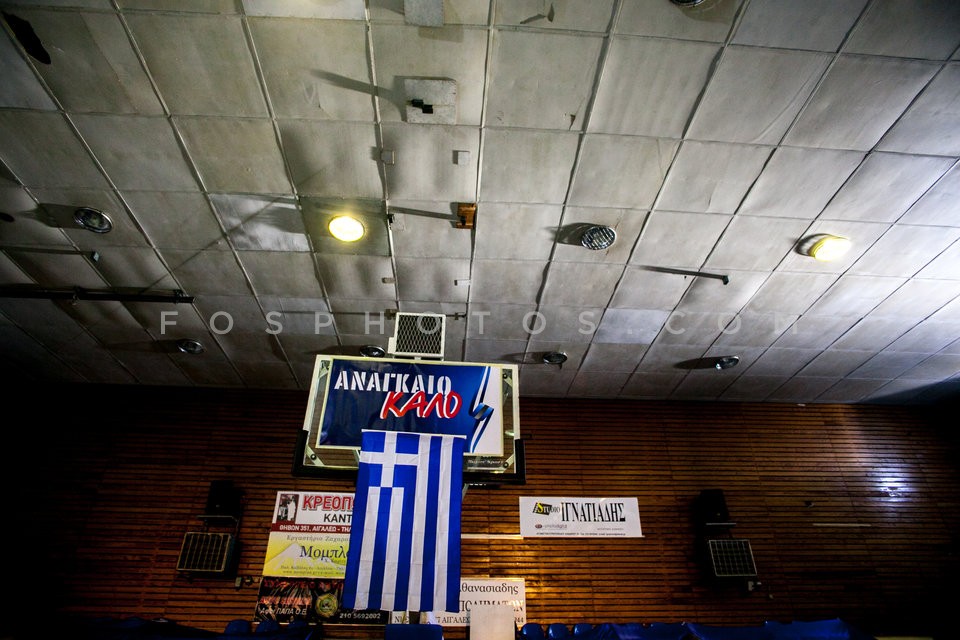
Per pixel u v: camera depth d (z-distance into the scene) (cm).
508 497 769
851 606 730
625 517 770
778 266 542
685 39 337
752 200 461
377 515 325
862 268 543
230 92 366
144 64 348
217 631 648
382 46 339
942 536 794
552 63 350
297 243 509
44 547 682
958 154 413
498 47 340
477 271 550
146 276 551
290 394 812
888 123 390
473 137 402
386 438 347
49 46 335
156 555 688
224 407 794
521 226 490
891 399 870
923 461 851
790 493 808
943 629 723
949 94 368
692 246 516
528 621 687
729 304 605
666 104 377
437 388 370
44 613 641
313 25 327
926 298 589
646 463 814
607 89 367
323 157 418
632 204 465
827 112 383
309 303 600
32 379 758
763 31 332
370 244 512
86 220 473
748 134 399
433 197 457
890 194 452
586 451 816
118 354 701
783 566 752
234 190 448
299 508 724
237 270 547
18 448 737
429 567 314
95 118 385
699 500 775
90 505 711
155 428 771
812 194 453
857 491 819
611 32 333
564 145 409
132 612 652
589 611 700
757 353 714
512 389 375
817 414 877
